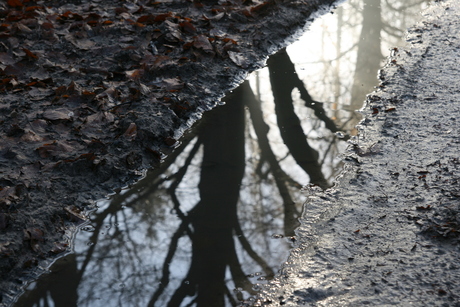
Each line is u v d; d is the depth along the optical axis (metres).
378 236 3.34
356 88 5.57
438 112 4.77
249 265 3.26
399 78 5.57
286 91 5.58
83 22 6.37
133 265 3.31
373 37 6.92
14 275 3.17
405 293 2.85
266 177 4.16
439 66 5.75
